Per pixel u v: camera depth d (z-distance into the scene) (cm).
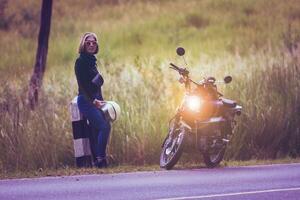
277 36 8938
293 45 5053
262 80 4188
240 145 3862
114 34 9856
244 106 3978
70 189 2784
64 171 3341
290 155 3991
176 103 3925
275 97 4094
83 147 3494
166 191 2738
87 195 2655
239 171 3300
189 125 3397
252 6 11050
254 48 7969
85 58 3425
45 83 4141
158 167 3488
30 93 3816
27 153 3494
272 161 3744
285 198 2588
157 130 3716
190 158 3703
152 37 9762
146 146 3662
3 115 3597
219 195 2644
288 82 4181
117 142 3634
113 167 3500
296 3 11038
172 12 11144
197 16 10675
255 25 10062
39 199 2575
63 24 10388
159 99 3912
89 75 3422
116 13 11250
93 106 3434
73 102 3516
